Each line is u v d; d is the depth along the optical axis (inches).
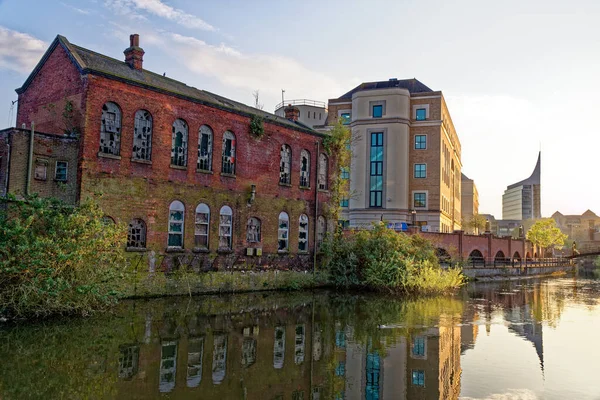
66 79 764.6
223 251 908.6
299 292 978.7
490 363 467.2
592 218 6378.0
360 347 516.1
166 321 602.2
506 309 843.4
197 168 874.8
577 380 414.6
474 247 1759.4
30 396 332.8
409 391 378.3
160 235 808.9
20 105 864.9
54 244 561.9
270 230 1006.4
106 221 737.6
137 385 364.2
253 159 976.9
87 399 331.3
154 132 806.5
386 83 2229.3
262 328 593.0
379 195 1977.1
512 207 7524.6
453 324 665.0
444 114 2127.2
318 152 1124.5
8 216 607.2
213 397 346.6
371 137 2006.6
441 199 2041.1
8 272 549.6
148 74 896.3
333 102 2158.0
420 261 1064.2
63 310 597.6
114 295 688.4
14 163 658.8
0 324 543.5
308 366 439.2
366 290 1049.5
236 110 935.7
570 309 868.0
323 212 1140.5
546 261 2219.5
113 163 750.5
